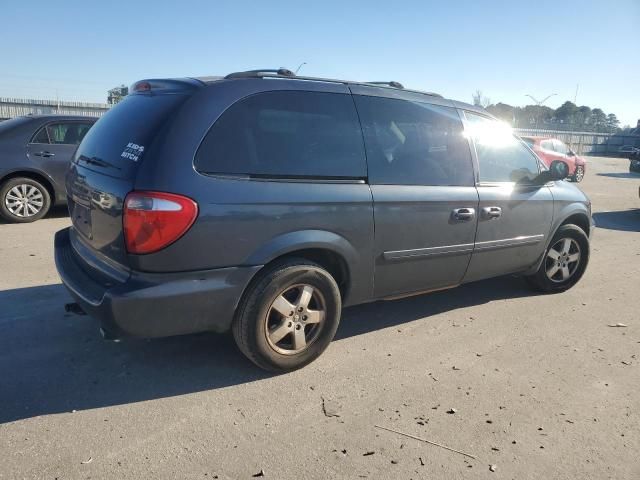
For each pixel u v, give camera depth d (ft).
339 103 12.03
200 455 8.80
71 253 12.46
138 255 9.62
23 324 13.64
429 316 15.46
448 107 14.32
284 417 10.01
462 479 8.49
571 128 187.62
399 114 13.07
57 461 8.51
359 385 11.30
